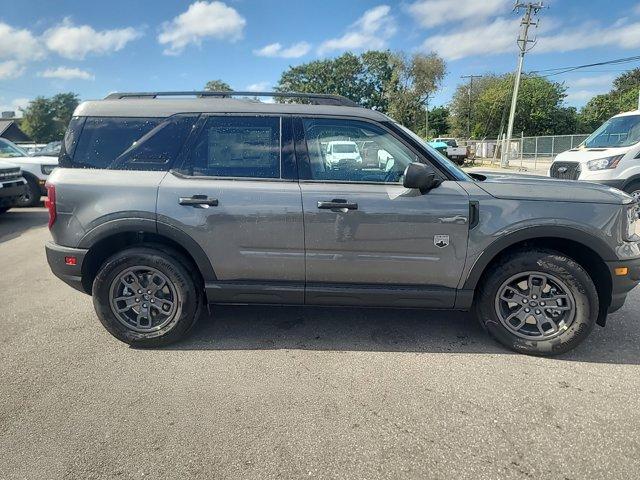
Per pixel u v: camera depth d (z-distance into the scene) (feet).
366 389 9.85
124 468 7.55
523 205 10.74
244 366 10.87
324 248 11.10
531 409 9.07
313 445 8.08
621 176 27.73
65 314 14.23
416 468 7.50
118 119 11.80
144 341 11.70
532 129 182.29
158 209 11.13
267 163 11.36
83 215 11.35
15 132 216.74
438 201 10.79
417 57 189.26
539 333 11.19
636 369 10.61
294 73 227.81
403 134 11.40
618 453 7.80
